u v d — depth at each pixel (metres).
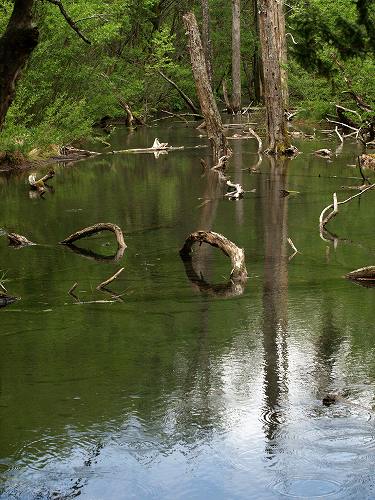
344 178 20.33
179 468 5.95
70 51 28.33
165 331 8.91
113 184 20.19
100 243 13.41
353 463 5.93
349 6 16.34
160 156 26.59
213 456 6.09
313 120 34.69
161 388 7.34
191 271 11.49
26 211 16.47
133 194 18.45
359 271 10.95
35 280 11.12
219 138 24.09
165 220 15.23
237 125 36.53
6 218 15.73
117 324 9.18
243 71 60.25
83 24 27.64
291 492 5.59
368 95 27.89
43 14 26.27
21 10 6.20
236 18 44.56
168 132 35.72
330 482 5.70
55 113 28.48
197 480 5.78
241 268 11.16
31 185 19.44
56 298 10.24
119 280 11.05
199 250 12.79
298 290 10.41
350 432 6.41
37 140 25.33
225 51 52.59
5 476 5.88
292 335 8.70
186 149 28.58
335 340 8.52
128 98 39.88
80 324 9.21
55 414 6.85
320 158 24.78
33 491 5.68
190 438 6.37
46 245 13.30
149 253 12.60
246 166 23.28
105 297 10.26
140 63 42.94
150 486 5.73
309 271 11.32
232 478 5.80
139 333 8.86
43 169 23.69
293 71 35.44
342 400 7.00
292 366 7.80
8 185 20.41
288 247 12.79
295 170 22.11
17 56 6.23
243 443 6.27
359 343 8.41
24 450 6.24
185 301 10.03
